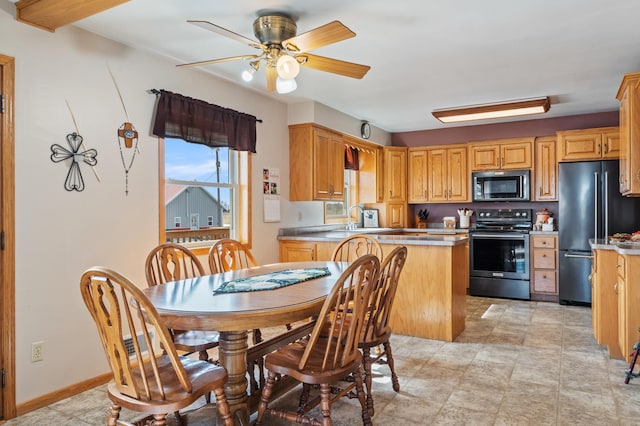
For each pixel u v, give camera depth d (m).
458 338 3.86
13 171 2.46
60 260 2.69
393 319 4.00
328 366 2.01
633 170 3.39
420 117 5.68
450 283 3.73
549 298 5.43
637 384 2.84
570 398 2.64
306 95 4.54
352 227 6.10
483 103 4.91
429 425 2.33
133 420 2.41
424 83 4.13
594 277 3.69
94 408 2.56
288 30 2.65
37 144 2.58
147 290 2.28
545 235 5.42
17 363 2.47
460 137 6.36
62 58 2.71
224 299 2.04
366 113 5.43
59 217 2.69
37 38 2.58
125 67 3.10
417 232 6.33
